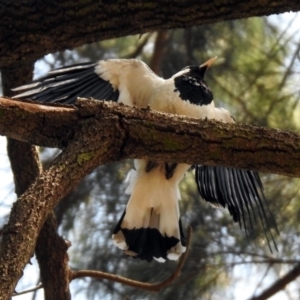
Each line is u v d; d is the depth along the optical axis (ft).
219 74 28.94
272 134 17.17
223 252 27.14
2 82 23.67
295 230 27.04
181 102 21.76
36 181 15.01
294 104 28.25
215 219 27.61
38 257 23.76
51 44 20.77
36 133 16.69
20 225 13.83
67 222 28.91
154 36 30.83
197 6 19.44
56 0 20.21
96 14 20.03
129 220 21.99
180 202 27.61
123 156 16.98
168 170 21.74
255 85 28.66
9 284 12.92
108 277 23.12
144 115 16.99
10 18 20.51
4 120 16.38
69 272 23.82
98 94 22.38
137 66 22.48
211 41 29.45
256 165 17.19
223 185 22.57
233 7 19.30
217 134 17.03
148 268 27.14
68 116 16.74
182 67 29.55
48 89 21.84
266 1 19.10
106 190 29.19
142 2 19.71
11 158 24.00
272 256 27.32
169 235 21.95
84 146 16.26
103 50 30.73
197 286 26.81
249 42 29.37
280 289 26.89
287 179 27.40
